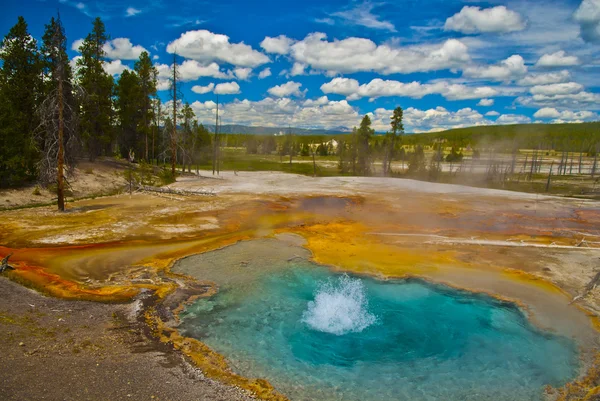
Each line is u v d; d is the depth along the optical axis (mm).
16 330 7906
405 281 12422
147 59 40625
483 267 13672
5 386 6109
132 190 27719
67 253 13391
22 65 25688
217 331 8867
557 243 16672
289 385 7031
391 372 7660
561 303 10938
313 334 9023
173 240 15898
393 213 22766
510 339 9047
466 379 7488
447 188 33594
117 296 10281
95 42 33438
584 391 7148
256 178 40250
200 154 63938
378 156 75125
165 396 6293
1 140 21516
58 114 19312
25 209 19641
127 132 42531
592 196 35844
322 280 12328
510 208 24719
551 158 86438
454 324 9734
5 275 10961
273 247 15633
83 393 6156
